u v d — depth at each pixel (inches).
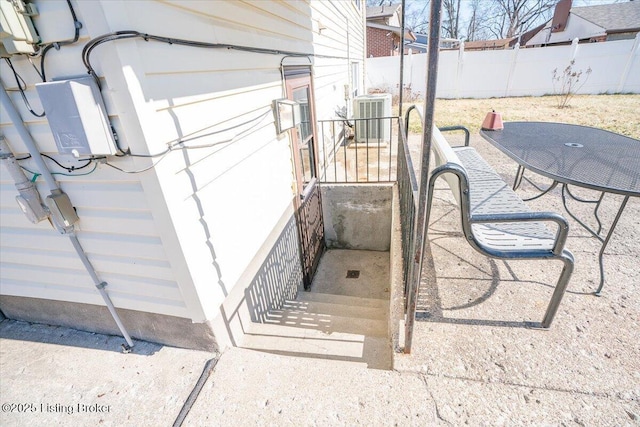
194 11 59.3
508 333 62.6
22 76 47.6
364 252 179.6
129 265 62.2
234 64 75.7
